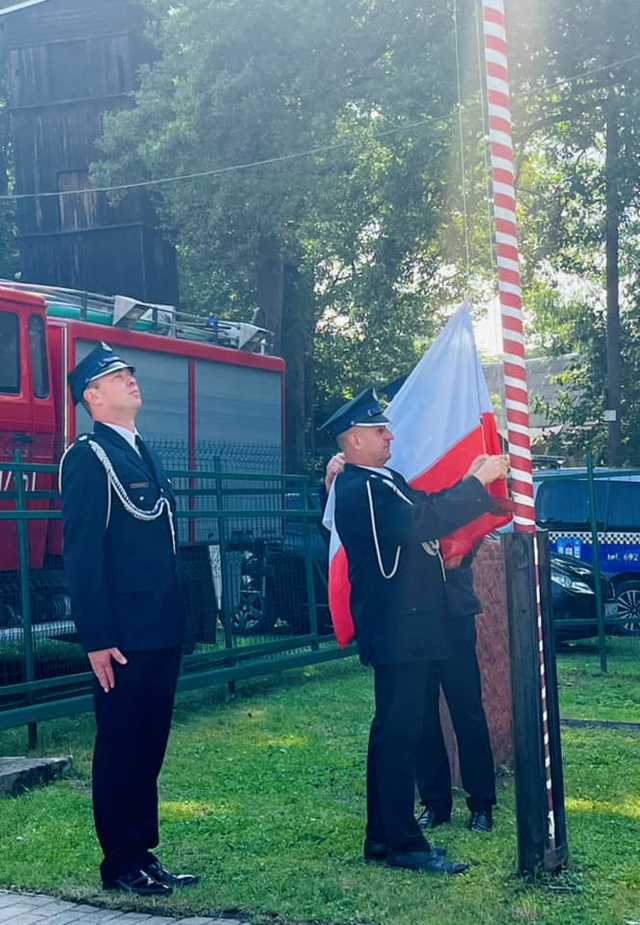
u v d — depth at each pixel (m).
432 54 24.00
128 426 5.29
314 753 8.12
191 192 25.88
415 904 4.84
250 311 33.62
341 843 5.81
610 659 13.88
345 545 5.34
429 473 5.65
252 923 4.71
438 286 29.17
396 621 5.23
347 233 26.66
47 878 5.33
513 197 5.05
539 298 32.91
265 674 11.17
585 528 16.98
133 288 31.02
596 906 4.74
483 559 7.28
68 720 9.61
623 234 31.45
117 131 27.33
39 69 31.66
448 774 6.16
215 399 15.28
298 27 24.77
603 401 32.03
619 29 24.83
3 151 36.81
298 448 32.69
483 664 7.19
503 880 5.09
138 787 5.16
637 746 8.22
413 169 24.77
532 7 24.61
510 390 5.04
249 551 11.34
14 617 8.98
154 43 27.98
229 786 7.15
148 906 4.90
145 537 5.12
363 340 35.28
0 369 11.66
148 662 5.11
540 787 5.05
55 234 31.66
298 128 25.25
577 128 27.80
